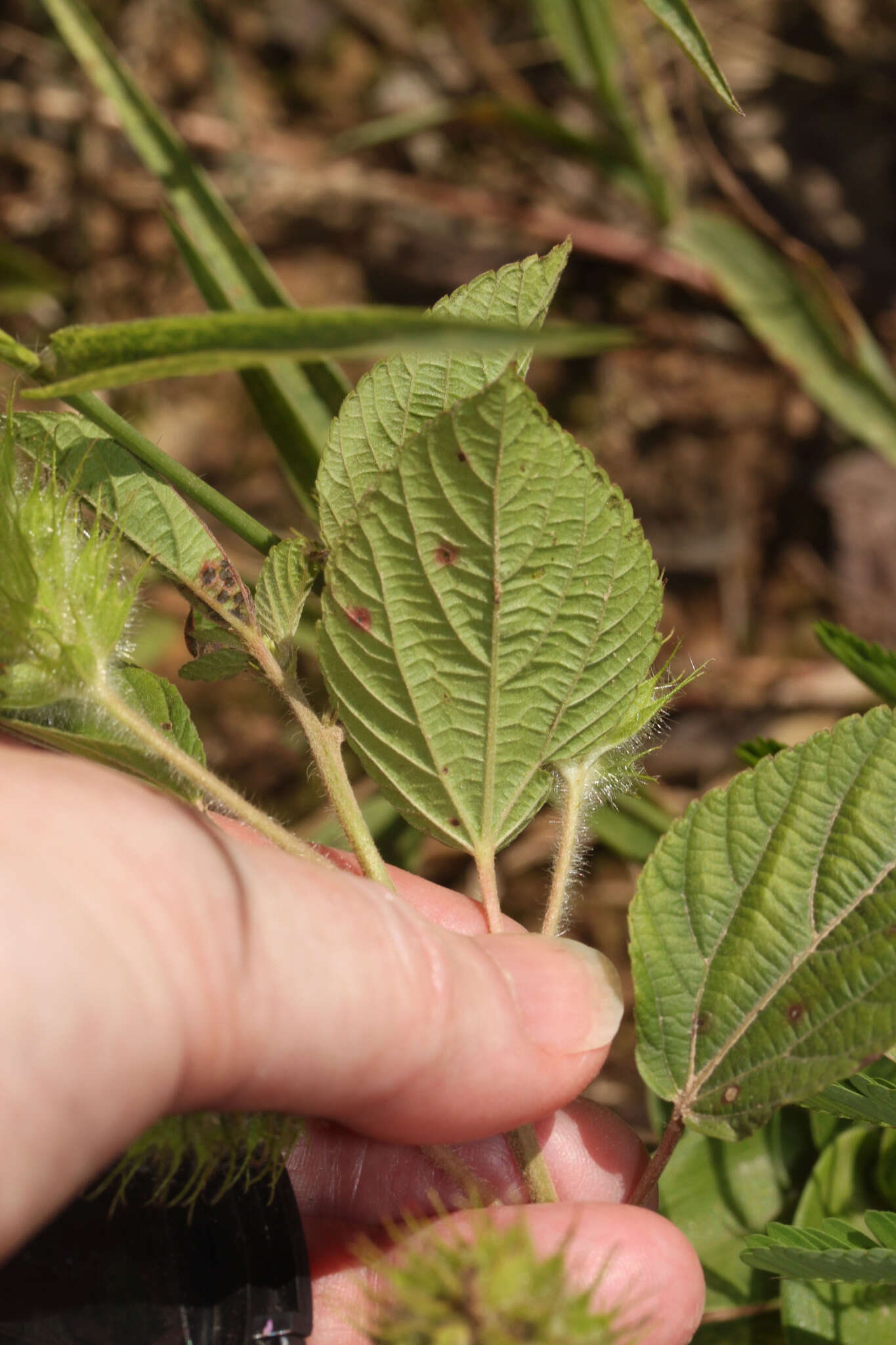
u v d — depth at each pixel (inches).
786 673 21.5
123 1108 11.8
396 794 12.3
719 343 23.4
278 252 25.0
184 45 25.4
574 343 10.3
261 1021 12.0
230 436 23.5
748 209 20.9
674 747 21.2
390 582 11.9
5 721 11.8
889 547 22.0
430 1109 12.4
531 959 12.5
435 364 12.1
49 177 24.6
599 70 20.1
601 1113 13.4
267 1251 12.1
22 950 11.6
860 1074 12.0
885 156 24.3
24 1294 12.1
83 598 11.8
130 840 11.9
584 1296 11.2
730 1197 13.4
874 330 23.5
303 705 12.3
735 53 25.1
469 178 25.1
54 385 11.0
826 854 12.0
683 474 23.0
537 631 12.0
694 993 12.1
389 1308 11.3
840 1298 12.8
